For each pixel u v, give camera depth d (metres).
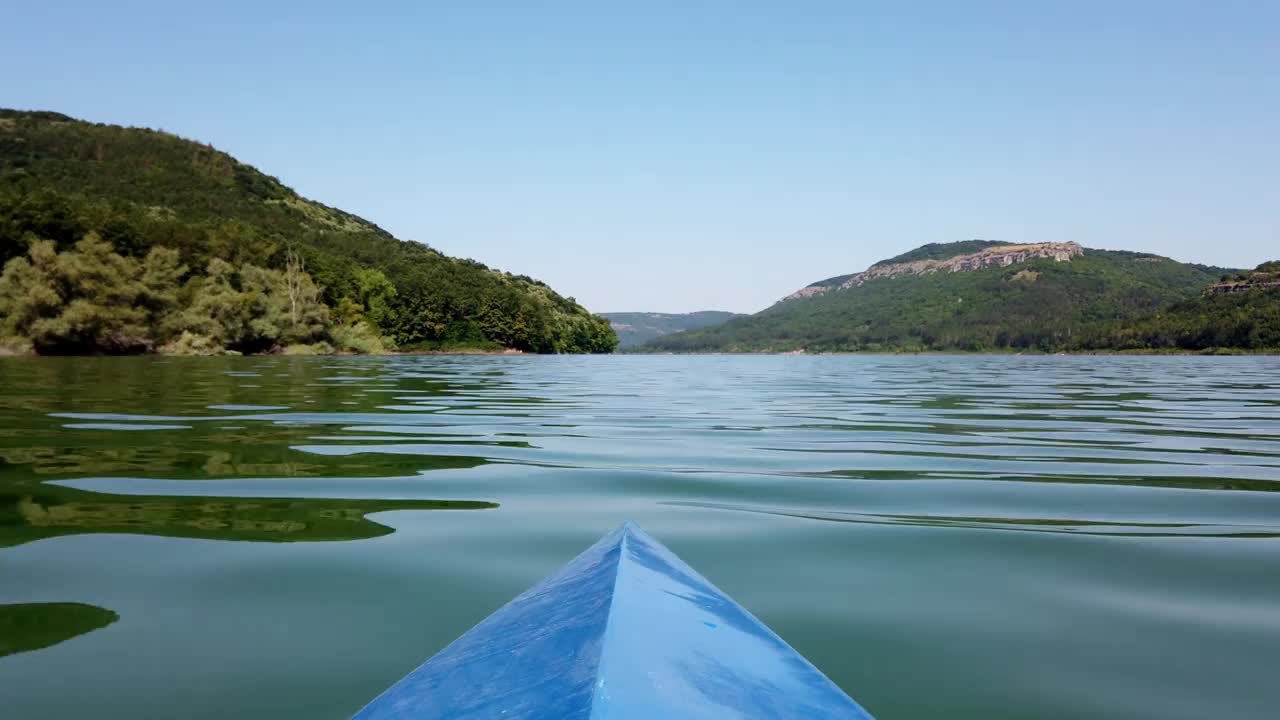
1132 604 2.79
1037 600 2.83
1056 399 13.68
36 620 2.56
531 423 8.78
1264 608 2.75
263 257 55.19
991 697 2.06
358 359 39.59
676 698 1.39
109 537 3.55
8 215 43.84
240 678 2.14
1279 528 3.91
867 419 9.67
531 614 1.89
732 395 14.62
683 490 4.84
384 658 2.28
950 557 3.38
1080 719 1.94
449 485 4.90
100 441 6.50
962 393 15.53
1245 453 6.61
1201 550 3.49
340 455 5.98
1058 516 4.17
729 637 1.75
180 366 23.80
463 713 1.38
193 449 6.12
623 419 9.44
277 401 10.90
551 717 1.28
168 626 2.51
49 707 1.96
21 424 7.66
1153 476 5.41
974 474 5.46
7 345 34.97
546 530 3.79
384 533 3.69
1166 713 1.97
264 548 3.41
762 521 4.03
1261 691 2.10
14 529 3.67
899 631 2.53
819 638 2.47
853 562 3.30
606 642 1.59
